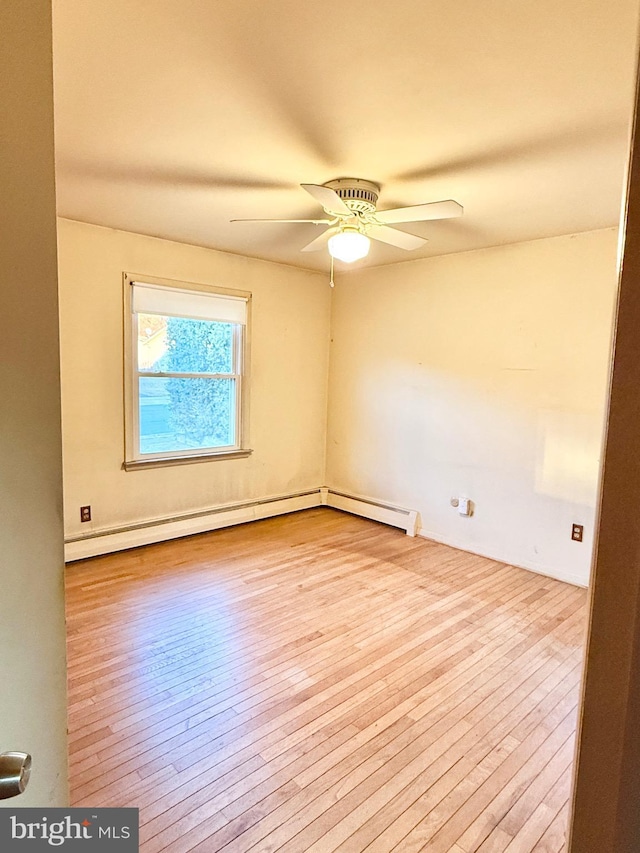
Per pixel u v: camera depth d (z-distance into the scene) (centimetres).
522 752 188
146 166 233
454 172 233
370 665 241
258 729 197
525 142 203
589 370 328
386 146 208
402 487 445
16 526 72
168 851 146
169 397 397
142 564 353
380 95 170
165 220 324
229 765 179
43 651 76
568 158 217
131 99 175
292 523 457
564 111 179
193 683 224
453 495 406
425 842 152
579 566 338
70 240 331
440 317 406
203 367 414
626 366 52
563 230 324
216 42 144
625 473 52
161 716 202
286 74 159
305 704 212
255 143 208
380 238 285
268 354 451
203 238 367
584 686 57
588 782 57
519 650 256
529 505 361
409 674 234
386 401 452
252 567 354
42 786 77
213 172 239
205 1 127
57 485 77
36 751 76
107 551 368
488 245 365
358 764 181
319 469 512
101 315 350
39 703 76
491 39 141
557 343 341
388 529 446
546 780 176
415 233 334
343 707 211
